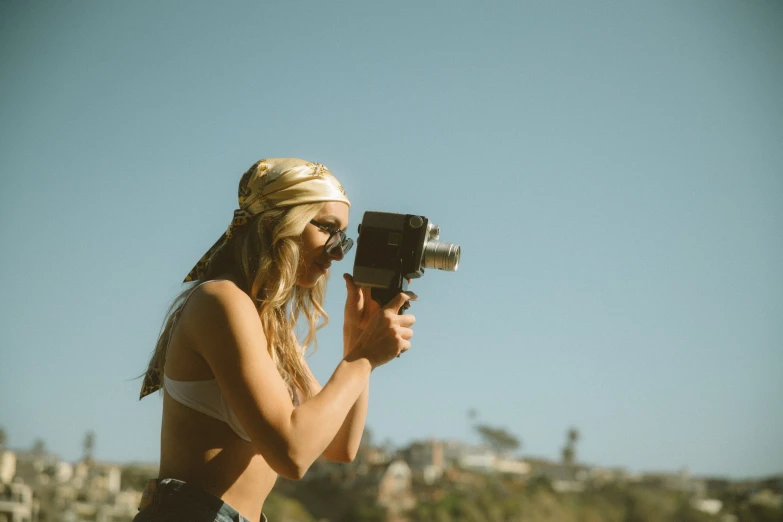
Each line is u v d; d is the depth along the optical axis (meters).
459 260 2.09
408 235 2.08
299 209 1.99
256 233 2.01
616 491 87.00
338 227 2.06
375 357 1.94
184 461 1.82
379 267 2.08
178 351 1.85
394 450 109.88
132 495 60.50
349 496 83.44
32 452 54.00
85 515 51.84
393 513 82.00
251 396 1.73
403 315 2.03
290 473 1.73
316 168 2.07
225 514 1.79
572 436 108.94
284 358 2.03
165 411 1.88
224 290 1.84
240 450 1.85
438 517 81.00
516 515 82.75
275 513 73.81
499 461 115.50
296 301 2.25
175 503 1.77
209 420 1.82
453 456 113.12
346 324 2.21
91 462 68.25
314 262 2.05
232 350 1.76
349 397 1.84
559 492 90.38
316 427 1.75
